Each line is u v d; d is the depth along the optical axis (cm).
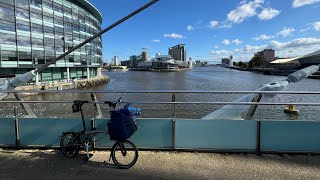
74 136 398
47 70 4412
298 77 458
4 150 435
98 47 6681
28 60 3862
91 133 393
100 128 432
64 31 4688
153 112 438
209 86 5372
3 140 445
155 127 425
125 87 5419
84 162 377
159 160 385
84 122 402
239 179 321
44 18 4156
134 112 378
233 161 380
